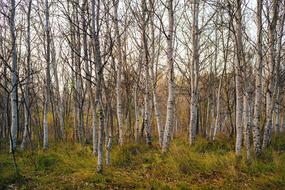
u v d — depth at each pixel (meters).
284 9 10.19
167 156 9.20
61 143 13.43
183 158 8.42
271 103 10.13
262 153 9.03
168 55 10.12
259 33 8.95
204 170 7.86
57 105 18.42
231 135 13.11
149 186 6.62
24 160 9.20
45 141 12.61
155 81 14.72
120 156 9.26
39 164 8.73
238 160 8.42
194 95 12.69
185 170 7.86
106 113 9.07
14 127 11.02
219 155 9.20
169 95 10.16
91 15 7.57
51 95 17.34
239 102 9.12
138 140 12.90
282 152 9.75
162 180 7.18
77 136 15.73
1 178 7.18
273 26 9.64
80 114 13.84
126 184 6.88
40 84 18.53
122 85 15.66
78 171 7.97
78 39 11.29
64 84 19.09
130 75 14.74
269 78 10.19
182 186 6.60
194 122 12.66
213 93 18.31
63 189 6.57
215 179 7.21
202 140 11.96
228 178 7.21
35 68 17.33
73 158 9.32
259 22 8.95
